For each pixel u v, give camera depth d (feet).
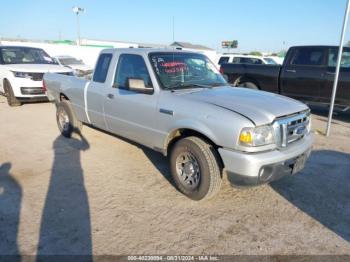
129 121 14.23
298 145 11.17
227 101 11.34
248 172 9.91
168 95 12.32
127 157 16.46
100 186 13.09
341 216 10.96
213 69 15.72
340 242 9.51
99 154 16.89
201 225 10.32
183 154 11.82
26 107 30.30
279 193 12.57
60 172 14.47
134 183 13.39
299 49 27.17
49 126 23.04
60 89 19.57
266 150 10.23
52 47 86.07
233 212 11.15
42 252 8.95
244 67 31.07
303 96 27.09
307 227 10.27
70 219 10.59
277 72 28.53
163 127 12.42
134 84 12.61
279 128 10.45
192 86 13.39
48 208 11.28
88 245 9.26
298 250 9.13
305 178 13.98
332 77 24.73
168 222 10.47
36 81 28.94
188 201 11.87
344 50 24.45
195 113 11.10
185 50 15.56
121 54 14.79
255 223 10.48
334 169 14.99
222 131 10.25
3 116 26.13
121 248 9.14
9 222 10.38
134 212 11.07
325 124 24.30
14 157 16.35
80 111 18.15
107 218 10.67
